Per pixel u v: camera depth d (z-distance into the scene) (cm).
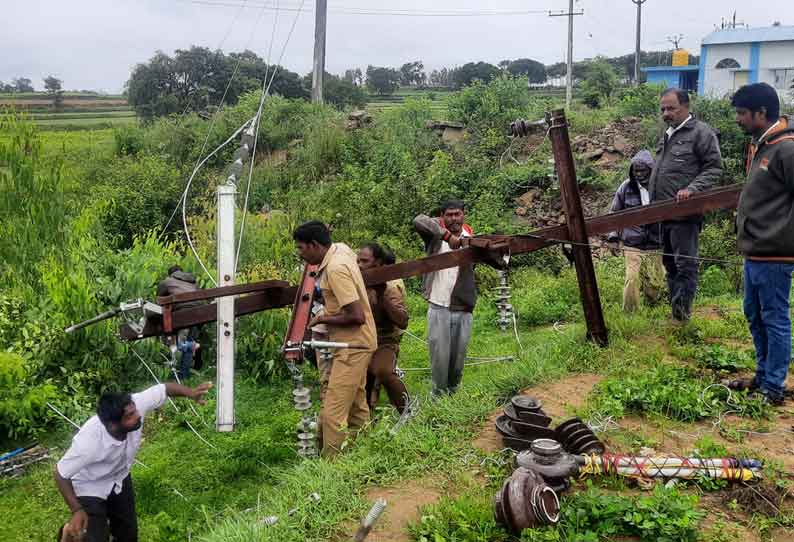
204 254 1217
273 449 708
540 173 1586
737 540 400
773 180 531
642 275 854
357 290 582
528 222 1484
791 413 551
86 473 479
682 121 728
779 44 3238
